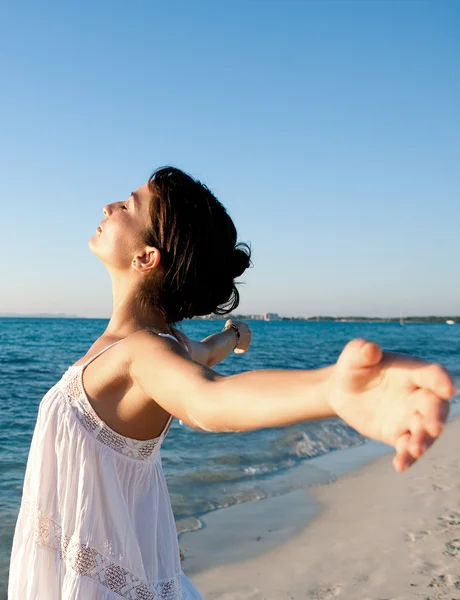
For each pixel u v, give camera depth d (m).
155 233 1.68
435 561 4.23
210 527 4.97
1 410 10.98
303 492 5.99
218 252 1.75
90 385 1.49
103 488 1.48
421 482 6.27
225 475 6.52
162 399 1.28
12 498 5.62
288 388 0.93
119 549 1.49
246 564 4.24
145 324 1.72
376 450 7.86
